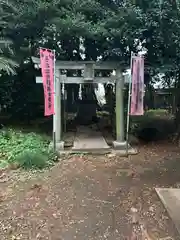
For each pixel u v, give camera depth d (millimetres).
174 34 8516
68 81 8781
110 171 6660
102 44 9406
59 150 8367
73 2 9039
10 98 11719
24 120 12367
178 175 6332
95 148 8430
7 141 8211
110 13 8961
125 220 4234
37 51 10164
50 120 12773
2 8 8562
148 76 9977
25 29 9273
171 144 9672
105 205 4762
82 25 8492
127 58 9344
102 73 11664
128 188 5535
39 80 8766
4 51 8984
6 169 6496
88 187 5605
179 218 4152
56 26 8617
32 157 6777
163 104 17750
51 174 6363
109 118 13383
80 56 11430
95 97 15016
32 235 3822
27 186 5602
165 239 3682
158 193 5105
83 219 4281
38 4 8500
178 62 9047
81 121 13609
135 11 8164
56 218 4305
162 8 8281
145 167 6996
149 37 8875
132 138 9953
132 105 7980
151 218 4266
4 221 4188
